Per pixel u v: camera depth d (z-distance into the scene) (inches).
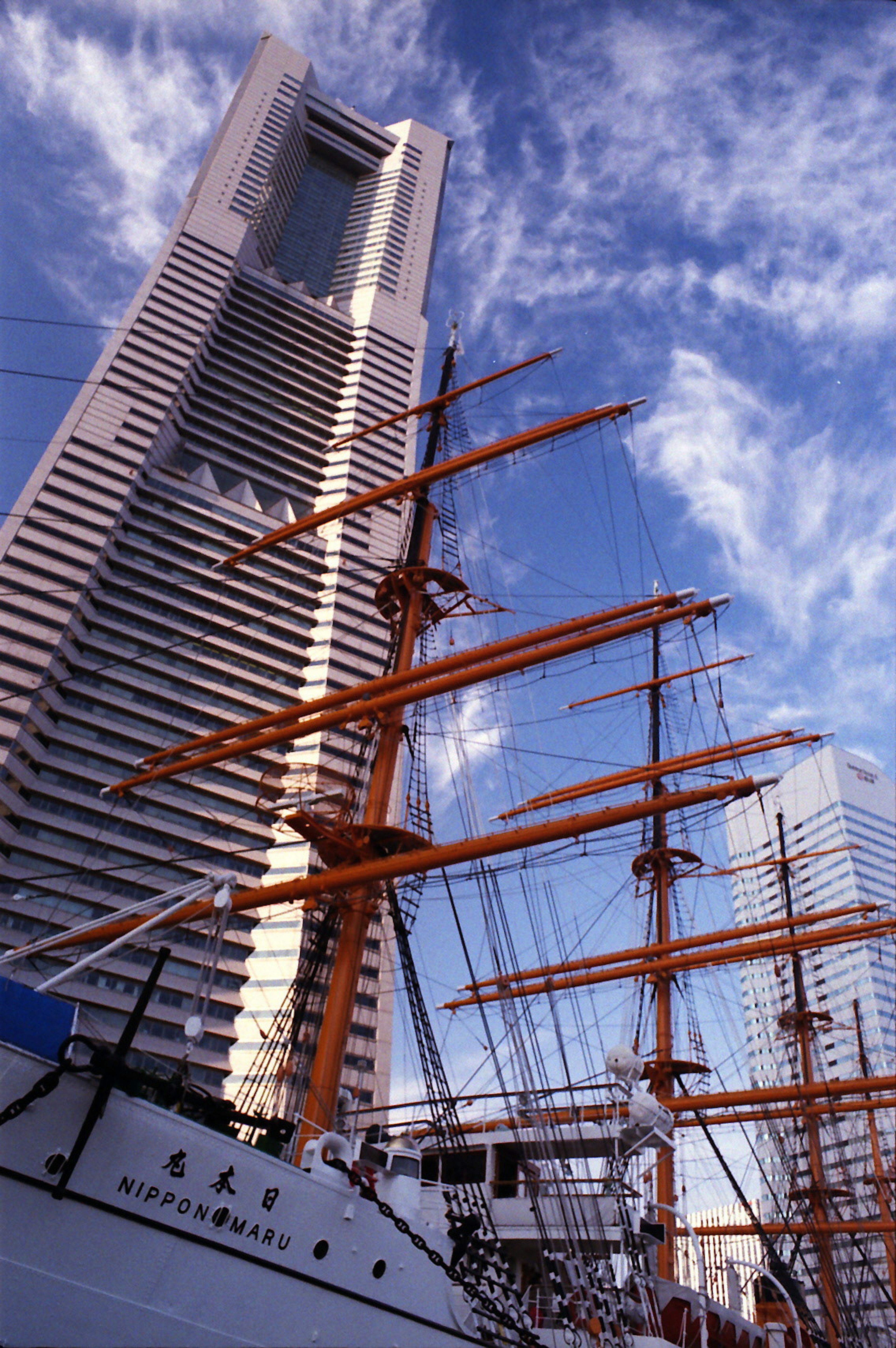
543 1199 848.9
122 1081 463.5
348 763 2827.3
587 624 1141.1
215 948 537.6
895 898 4788.4
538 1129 794.8
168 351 3602.4
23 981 2192.4
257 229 4357.8
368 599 3339.1
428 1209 780.0
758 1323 1248.2
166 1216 466.9
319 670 3107.8
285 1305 503.5
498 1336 630.5
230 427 3636.8
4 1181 426.0
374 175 5182.1
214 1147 491.5
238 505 3390.7
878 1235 1951.3
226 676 3004.4
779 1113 1667.1
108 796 2615.7
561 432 1246.9
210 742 1233.4
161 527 3211.1
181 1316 462.3
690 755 1346.0
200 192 4306.1
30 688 2630.4
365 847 1031.0
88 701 2773.1
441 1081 837.2
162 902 563.8
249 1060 2304.4
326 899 1033.5
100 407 3304.6
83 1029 471.2
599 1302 751.1
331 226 4859.7
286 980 2434.8
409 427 3949.3
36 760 2586.1
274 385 3860.7
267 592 3257.9
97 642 2866.6
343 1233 541.6
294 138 4884.4
